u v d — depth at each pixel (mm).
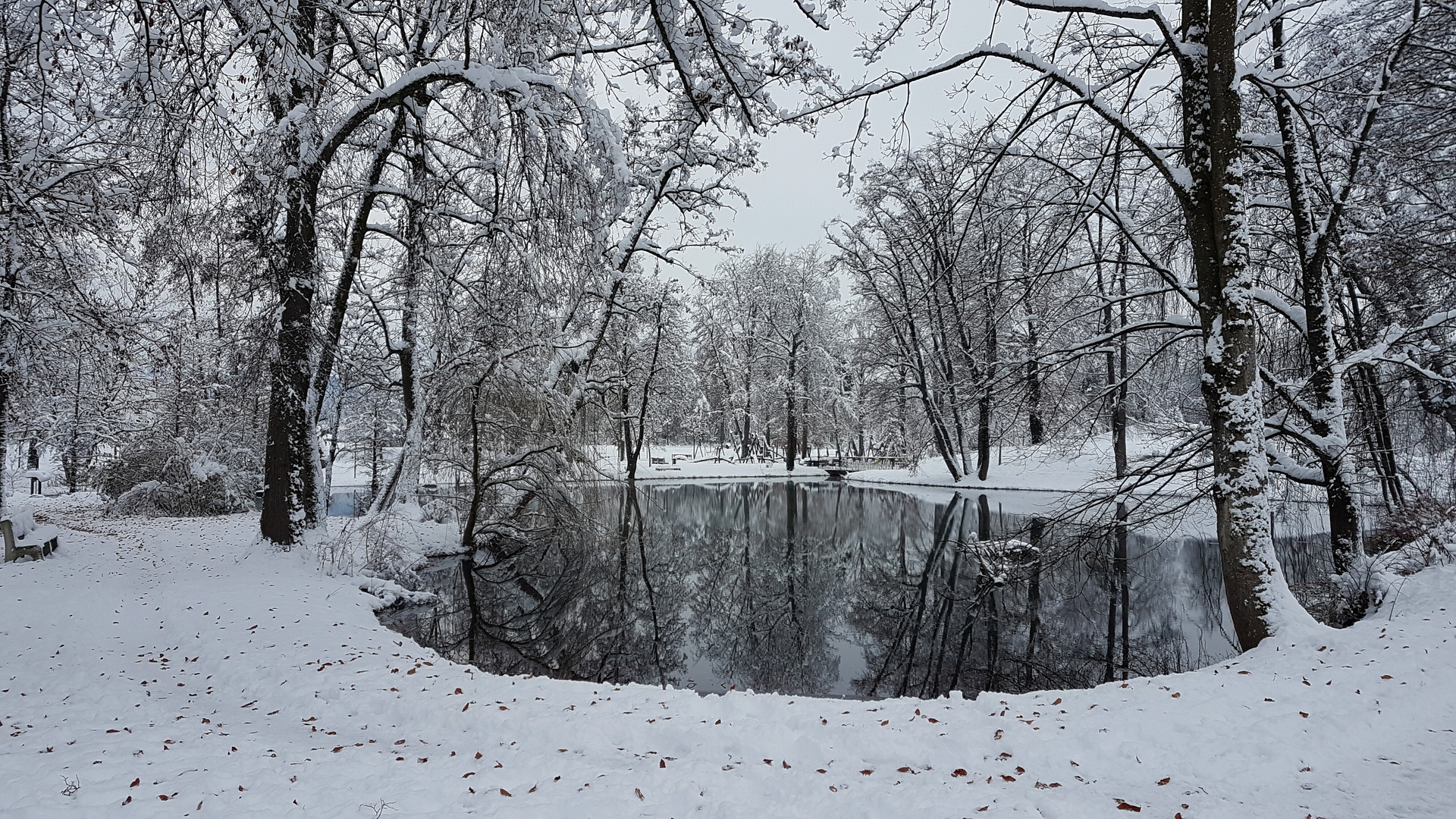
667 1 5527
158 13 6047
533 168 9484
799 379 44250
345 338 16562
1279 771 4059
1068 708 5383
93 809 3395
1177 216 10430
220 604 9258
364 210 13406
